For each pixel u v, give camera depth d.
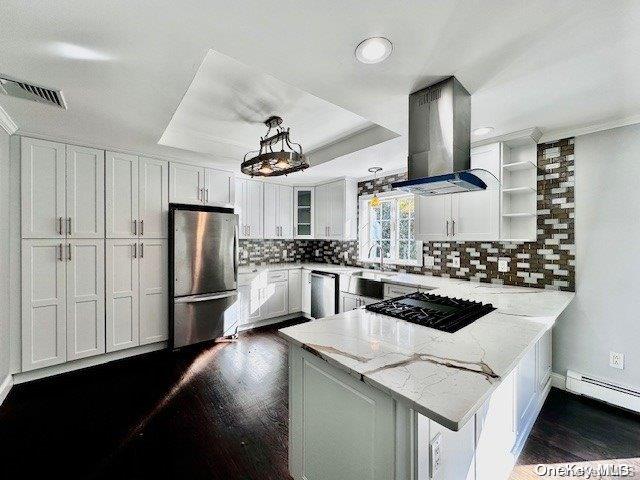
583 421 2.01
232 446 1.77
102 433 1.87
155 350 3.18
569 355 2.38
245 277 3.81
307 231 4.69
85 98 1.82
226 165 3.46
